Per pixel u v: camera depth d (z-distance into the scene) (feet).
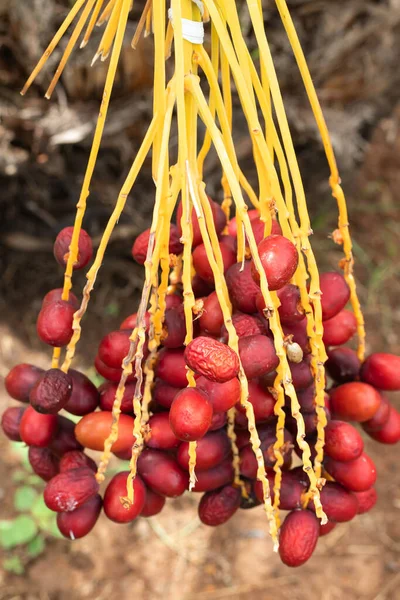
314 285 2.59
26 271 6.79
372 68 6.15
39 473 2.93
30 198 5.82
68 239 2.82
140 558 5.42
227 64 2.80
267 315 2.43
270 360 2.57
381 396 2.95
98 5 2.70
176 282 2.91
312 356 2.65
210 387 2.52
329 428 2.76
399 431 3.00
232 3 2.60
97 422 2.75
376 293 7.55
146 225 6.03
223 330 2.69
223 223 2.95
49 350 6.60
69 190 5.76
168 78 4.52
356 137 6.69
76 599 5.15
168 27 2.76
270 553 5.51
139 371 2.47
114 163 5.59
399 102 7.78
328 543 5.60
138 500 2.72
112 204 5.82
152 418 2.76
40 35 4.82
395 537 5.65
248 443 2.79
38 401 2.69
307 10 5.55
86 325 6.75
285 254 2.47
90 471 2.72
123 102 5.21
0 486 5.63
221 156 2.47
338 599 5.26
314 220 7.66
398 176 8.55
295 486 2.75
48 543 5.39
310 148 6.42
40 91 5.15
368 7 5.71
